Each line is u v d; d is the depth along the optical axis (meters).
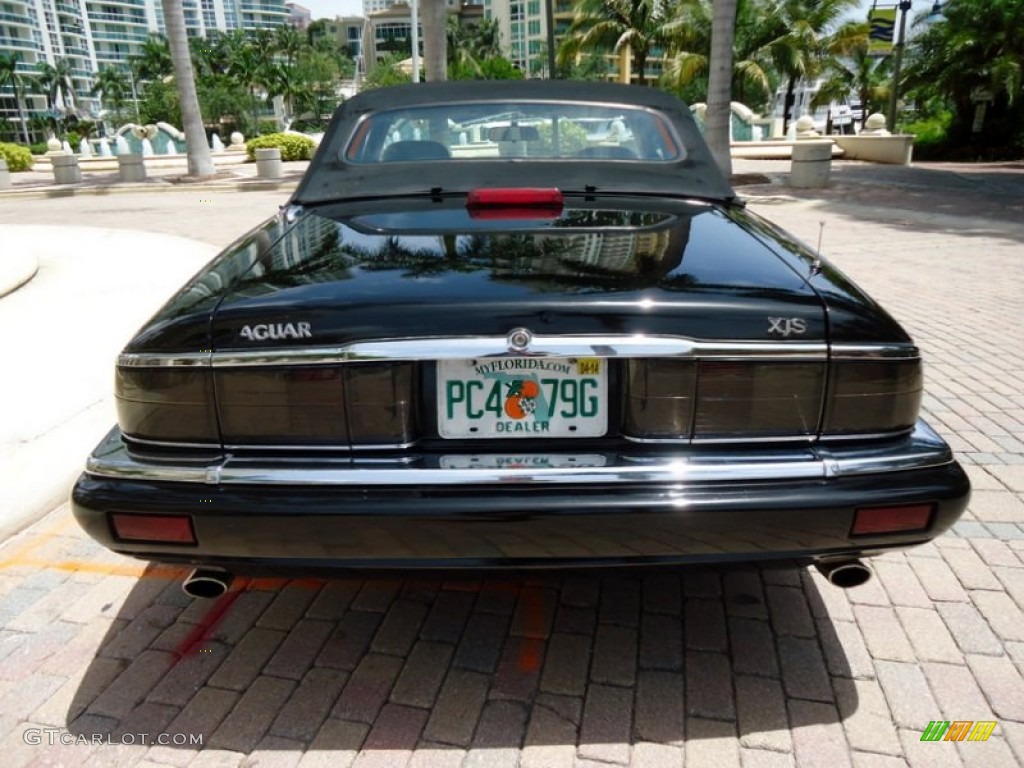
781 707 2.20
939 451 2.00
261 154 19.34
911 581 2.78
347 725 2.15
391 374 1.92
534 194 2.70
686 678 2.31
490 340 1.89
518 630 2.55
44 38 126.31
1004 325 5.97
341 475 1.89
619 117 3.27
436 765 2.01
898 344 1.97
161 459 1.98
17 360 4.88
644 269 2.08
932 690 2.25
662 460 1.93
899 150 21.97
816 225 11.09
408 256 2.20
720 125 14.95
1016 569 2.84
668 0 31.73
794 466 1.91
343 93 87.31
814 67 32.72
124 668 2.39
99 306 6.20
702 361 1.91
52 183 20.42
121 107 86.00
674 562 1.94
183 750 2.07
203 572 2.13
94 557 3.02
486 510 1.87
